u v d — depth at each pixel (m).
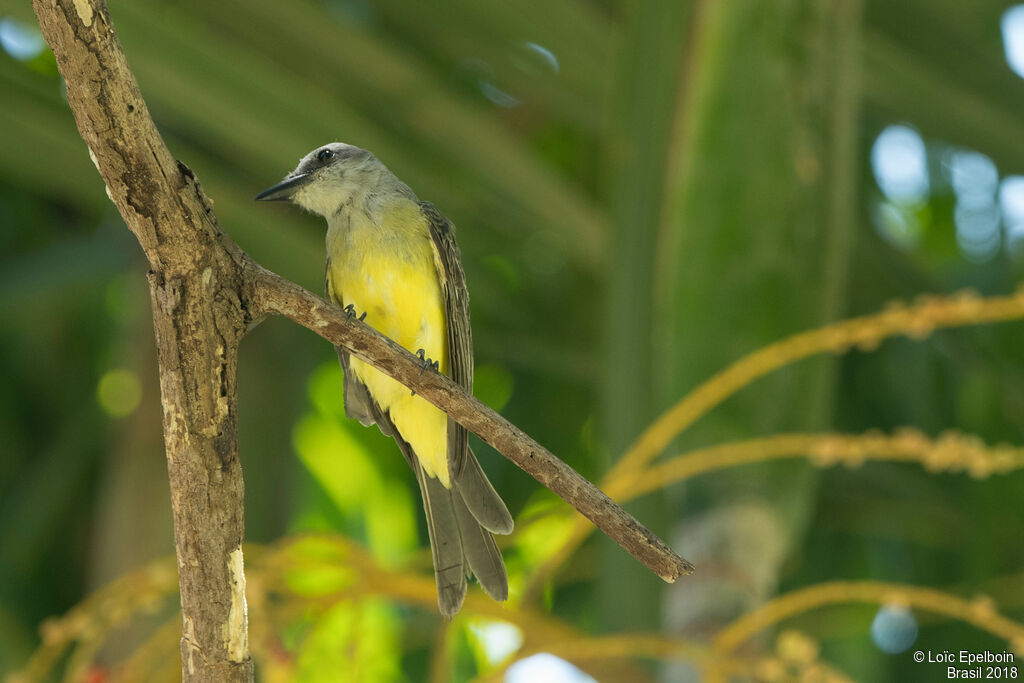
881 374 11.66
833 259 7.26
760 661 5.97
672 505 7.35
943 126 10.59
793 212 7.23
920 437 5.94
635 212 7.80
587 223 10.55
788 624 10.27
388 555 13.01
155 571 6.17
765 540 6.75
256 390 10.52
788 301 7.12
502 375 12.68
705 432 6.95
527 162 10.34
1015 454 5.80
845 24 7.48
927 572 11.52
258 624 5.99
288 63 9.99
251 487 10.25
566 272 11.93
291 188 8.38
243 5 9.40
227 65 9.09
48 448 11.66
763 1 7.43
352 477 13.16
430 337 8.20
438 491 7.85
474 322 11.66
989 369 10.66
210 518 4.50
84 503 11.21
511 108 11.99
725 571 6.66
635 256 7.82
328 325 4.76
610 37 9.59
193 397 4.45
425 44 10.53
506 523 6.63
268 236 10.34
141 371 9.95
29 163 10.02
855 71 7.51
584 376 11.77
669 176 7.64
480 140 10.30
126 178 4.20
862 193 11.49
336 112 9.61
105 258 10.29
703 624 6.58
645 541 4.54
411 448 7.89
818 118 7.38
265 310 4.60
